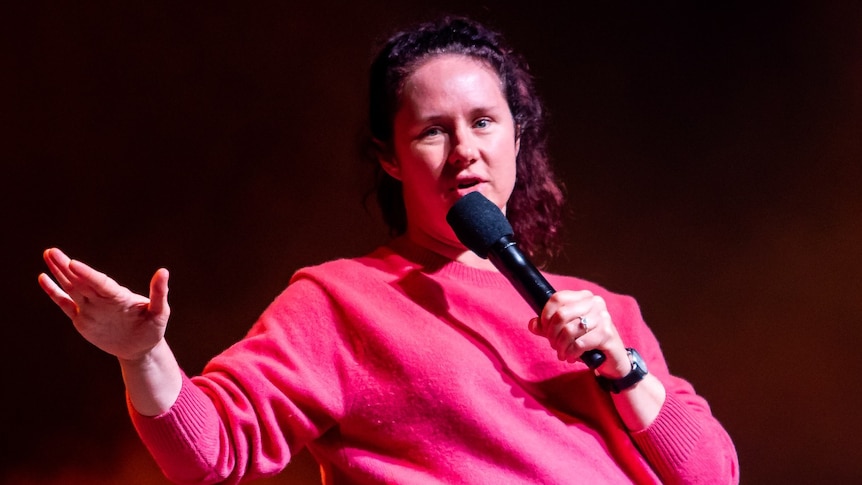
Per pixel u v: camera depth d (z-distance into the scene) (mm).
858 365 16516
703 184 17000
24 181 17047
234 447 4387
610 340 4727
